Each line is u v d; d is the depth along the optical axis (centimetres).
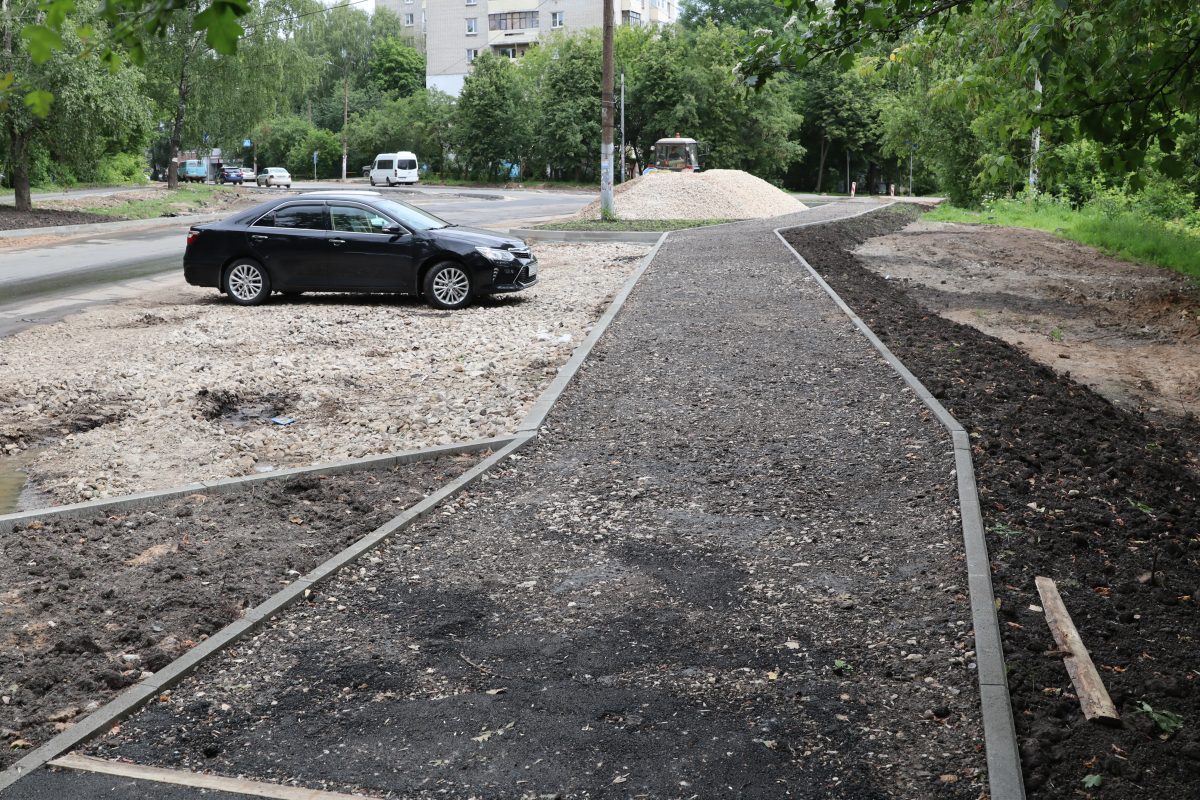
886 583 492
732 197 3484
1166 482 653
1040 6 724
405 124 9194
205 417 880
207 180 9231
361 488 655
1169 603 462
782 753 351
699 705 385
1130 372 1094
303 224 1491
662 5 10850
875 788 329
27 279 1808
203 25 239
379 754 354
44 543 566
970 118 4038
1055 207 3562
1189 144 977
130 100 3306
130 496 630
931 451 690
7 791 328
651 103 7438
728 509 602
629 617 464
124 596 496
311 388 965
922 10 780
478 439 758
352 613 472
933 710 374
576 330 1228
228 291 1502
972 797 322
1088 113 741
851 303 1370
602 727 370
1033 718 362
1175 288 1752
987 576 475
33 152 4803
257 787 330
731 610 470
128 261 2108
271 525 592
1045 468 659
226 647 434
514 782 336
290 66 5269
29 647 446
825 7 776
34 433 830
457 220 3359
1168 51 700
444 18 10625
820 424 769
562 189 7256
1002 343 1171
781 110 7494
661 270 1755
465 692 398
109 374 1013
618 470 676
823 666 415
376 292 1495
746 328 1171
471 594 493
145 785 332
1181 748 346
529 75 9044
